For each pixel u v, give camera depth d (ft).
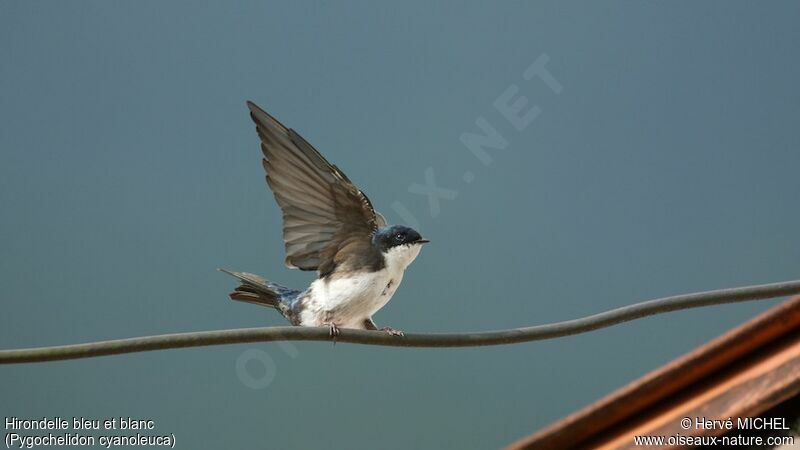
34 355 20.16
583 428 20.03
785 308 19.95
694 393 20.01
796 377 19.89
